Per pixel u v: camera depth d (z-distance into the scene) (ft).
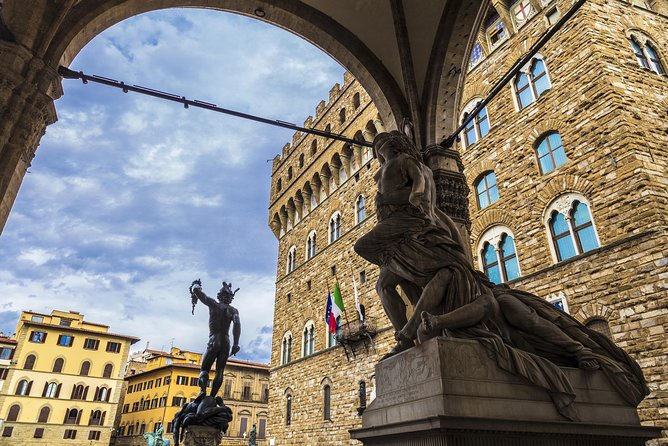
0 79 22.07
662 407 44.98
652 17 70.18
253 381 242.99
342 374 100.01
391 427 13.21
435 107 34.68
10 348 212.43
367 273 100.58
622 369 14.83
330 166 124.16
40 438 201.16
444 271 15.60
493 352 13.25
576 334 15.61
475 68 84.74
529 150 69.15
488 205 74.49
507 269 68.59
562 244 61.05
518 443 11.79
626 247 52.34
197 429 37.11
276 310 142.61
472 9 34.65
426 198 16.93
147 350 317.42
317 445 102.37
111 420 216.95
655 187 52.60
